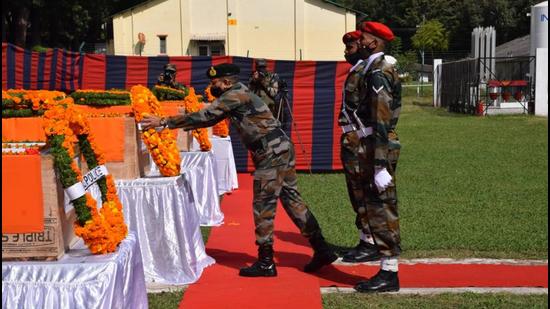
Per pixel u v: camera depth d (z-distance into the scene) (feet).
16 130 16.74
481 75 80.12
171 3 109.91
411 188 29.94
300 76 35.50
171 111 23.44
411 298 14.61
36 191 10.17
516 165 37.63
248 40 110.63
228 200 28.02
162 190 16.01
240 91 15.57
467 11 193.16
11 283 9.93
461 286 15.55
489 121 69.97
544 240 19.84
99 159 11.60
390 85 14.49
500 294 14.80
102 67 36.63
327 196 28.09
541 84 75.77
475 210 24.64
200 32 110.73
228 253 18.86
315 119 35.73
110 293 10.02
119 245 11.19
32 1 101.35
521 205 25.64
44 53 36.17
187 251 16.16
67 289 9.91
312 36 110.01
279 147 15.89
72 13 109.81
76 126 11.09
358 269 17.10
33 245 10.30
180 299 14.53
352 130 16.76
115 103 20.10
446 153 43.96
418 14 199.72
